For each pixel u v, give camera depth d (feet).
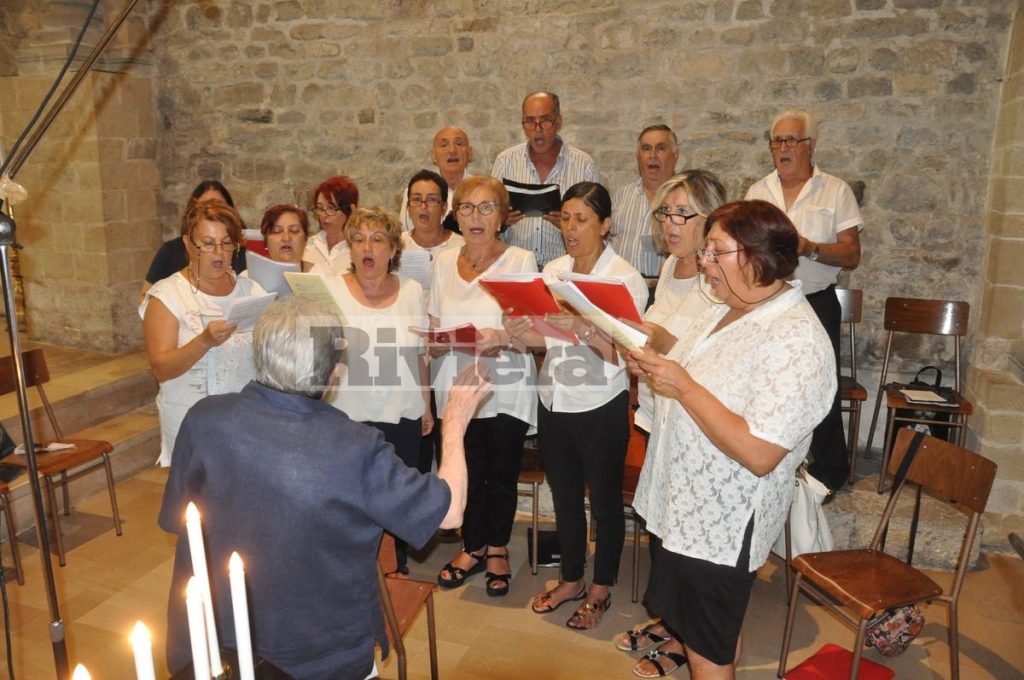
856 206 11.31
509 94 14.92
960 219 12.92
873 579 8.03
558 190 11.37
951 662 8.16
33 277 17.21
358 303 8.93
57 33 15.55
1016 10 11.80
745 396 5.94
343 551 4.68
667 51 13.85
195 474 4.64
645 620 9.72
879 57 12.80
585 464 9.11
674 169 12.87
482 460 10.10
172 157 17.49
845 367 13.97
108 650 9.14
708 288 7.63
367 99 15.87
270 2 16.08
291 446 4.53
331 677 4.86
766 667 8.91
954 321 12.37
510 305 7.96
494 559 10.49
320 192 11.83
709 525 6.21
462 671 8.77
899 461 8.77
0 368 11.39
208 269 8.50
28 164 16.52
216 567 4.62
